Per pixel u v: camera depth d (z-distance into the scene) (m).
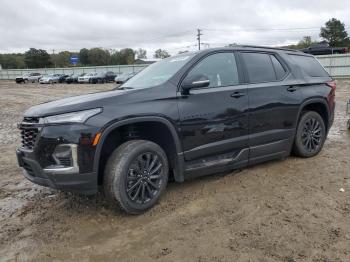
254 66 5.03
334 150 6.36
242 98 4.67
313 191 4.43
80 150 3.52
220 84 4.58
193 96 4.25
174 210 4.01
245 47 5.06
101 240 3.44
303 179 4.85
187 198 4.31
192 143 4.24
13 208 4.28
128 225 3.71
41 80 47.19
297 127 5.56
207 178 4.96
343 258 2.99
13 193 4.80
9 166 6.13
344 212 3.84
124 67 56.84
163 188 4.11
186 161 4.25
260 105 4.86
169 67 4.56
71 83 46.28
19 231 3.68
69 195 4.59
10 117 12.86
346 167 5.34
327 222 3.62
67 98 4.14
